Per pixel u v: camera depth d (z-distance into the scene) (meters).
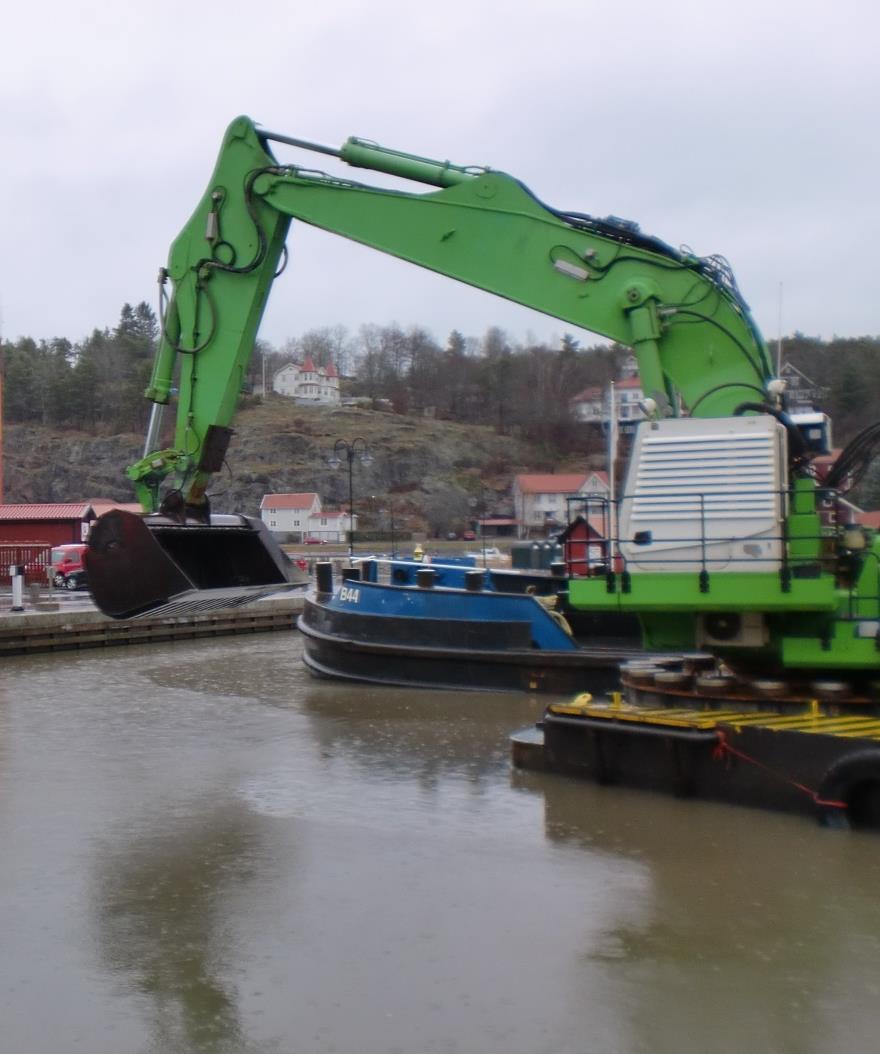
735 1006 5.51
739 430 9.17
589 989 5.70
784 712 9.38
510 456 95.00
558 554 25.14
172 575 10.65
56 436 110.81
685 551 9.17
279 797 9.72
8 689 16.66
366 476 93.69
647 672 10.17
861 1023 5.33
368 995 5.65
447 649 15.50
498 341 110.69
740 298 10.88
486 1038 5.20
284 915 6.76
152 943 6.34
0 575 36.31
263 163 12.97
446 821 8.82
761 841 8.09
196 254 13.15
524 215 11.67
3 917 6.77
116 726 13.34
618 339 11.09
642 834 8.30
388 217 12.27
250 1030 5.30
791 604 8.90
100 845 8.27
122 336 130.38
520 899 7.00
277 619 26.89
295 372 120.75
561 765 10.12
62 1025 5.38
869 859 7.67
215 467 13.03
